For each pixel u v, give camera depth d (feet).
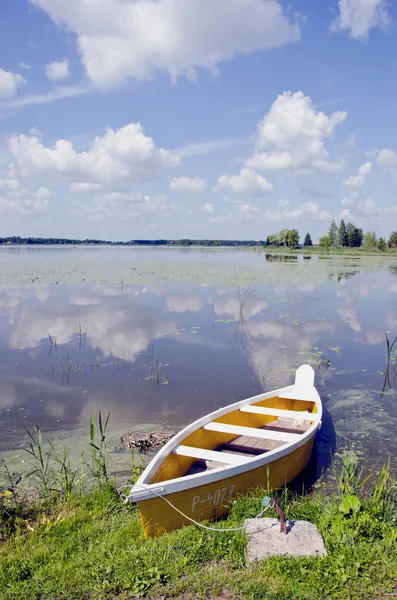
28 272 109.29
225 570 13.12
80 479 19.35
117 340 44.65
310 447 21.62
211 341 44.45
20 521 16.35
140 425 26.03
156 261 163.94
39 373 35.01
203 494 15.94
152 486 14.66
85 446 23.43
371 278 101.76
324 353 40.81
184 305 63.52
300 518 16.05
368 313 59.21
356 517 15.01
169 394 30.83
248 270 119.14
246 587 12.28
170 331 48.37
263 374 34.91
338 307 63.31
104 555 14.10
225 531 14.89
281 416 25.41
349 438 24.59
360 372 35.81
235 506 16.78
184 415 27.48
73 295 72.08
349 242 313.94
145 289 79.41
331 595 12.01
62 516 16.76
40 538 15.30
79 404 29.12
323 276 104.68
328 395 31.09
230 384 32.83
